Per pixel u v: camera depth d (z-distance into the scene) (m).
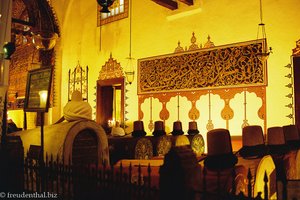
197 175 3.12
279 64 8.45
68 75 13.73
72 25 13.80
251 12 8.97
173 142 8.16
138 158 7.18
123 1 12.12
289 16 8.38
